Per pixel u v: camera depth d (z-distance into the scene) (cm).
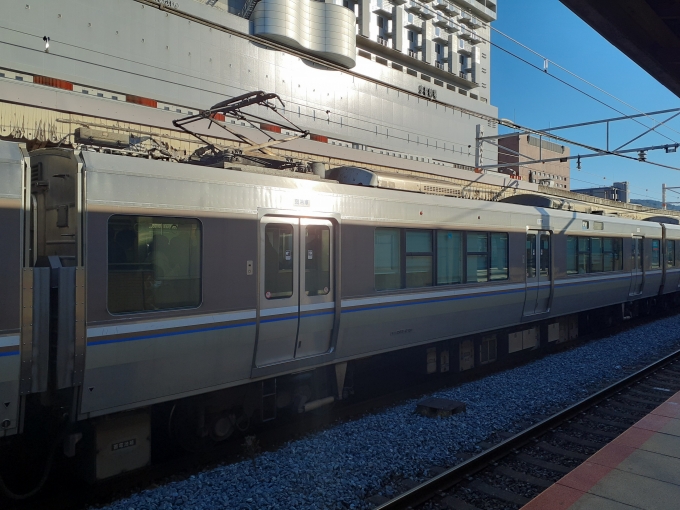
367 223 654
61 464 500
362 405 689
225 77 1877
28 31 1348
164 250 467
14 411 387
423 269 741
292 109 2133
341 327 626
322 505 409
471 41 4088
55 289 401
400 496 404
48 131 1080
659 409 604
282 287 561
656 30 723
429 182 823
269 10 2008
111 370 433
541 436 567
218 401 537
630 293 1349
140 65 1612
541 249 986
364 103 2514
